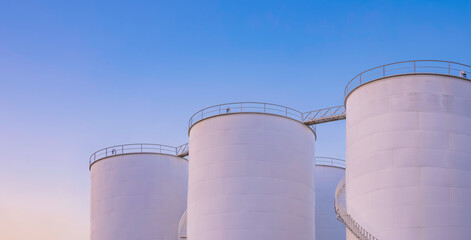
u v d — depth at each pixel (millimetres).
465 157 33406
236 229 39406
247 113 41438
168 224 51438
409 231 32344
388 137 34094
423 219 32312
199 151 42281
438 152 33188
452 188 32750
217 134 41625
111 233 51156
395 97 34469
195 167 42375
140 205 51250
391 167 33562
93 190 54125
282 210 40281
